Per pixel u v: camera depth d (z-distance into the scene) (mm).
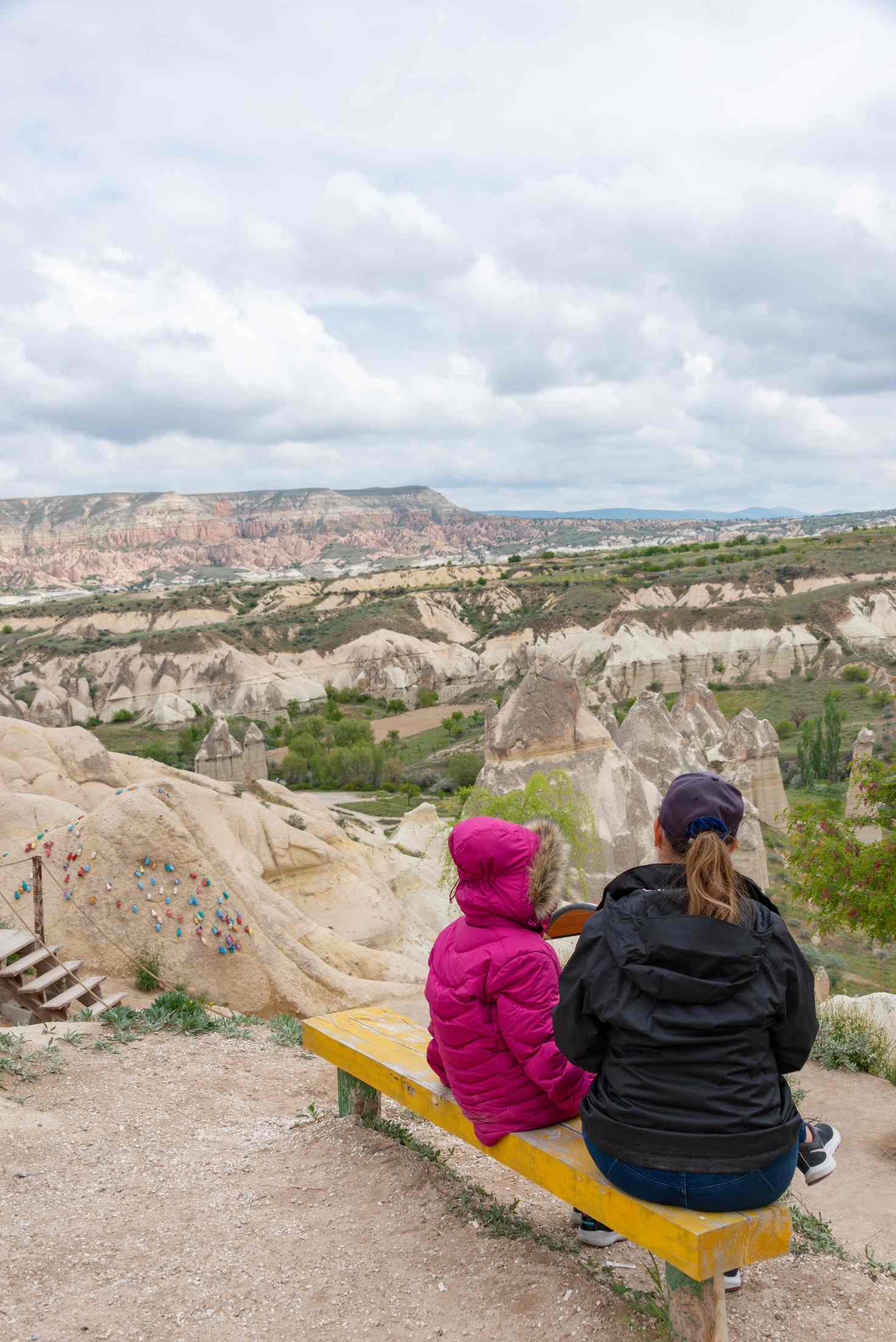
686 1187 3428
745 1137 3338
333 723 123375
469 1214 4980
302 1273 4547
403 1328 4078
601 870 30000
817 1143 4215
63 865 13133
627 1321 3969
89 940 12578
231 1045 9227
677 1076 3373
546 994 4277
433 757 106500
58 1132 6566
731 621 133750
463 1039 4395
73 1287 4504
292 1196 5352
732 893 3369
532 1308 4141
